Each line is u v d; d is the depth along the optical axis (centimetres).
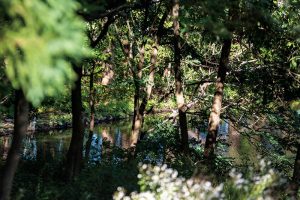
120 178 976
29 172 1243
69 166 1187
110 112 4122
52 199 901
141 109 1759
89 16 719
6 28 293
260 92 1648
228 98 1788
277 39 1168
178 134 1591
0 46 280
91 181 977
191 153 1502
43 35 281
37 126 3212
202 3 667
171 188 759
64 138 3094
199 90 1925
